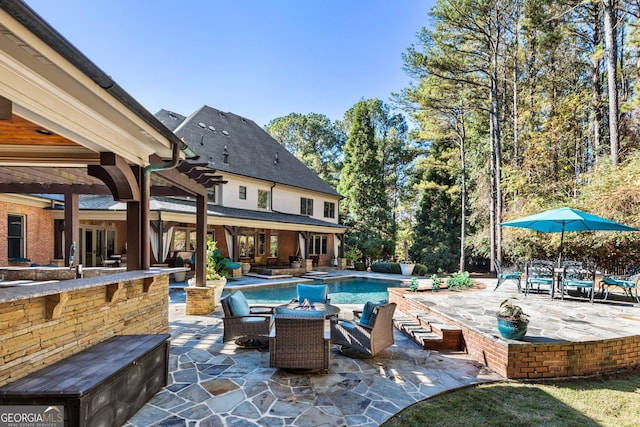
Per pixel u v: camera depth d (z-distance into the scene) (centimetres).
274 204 2222
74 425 292
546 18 1633
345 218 2906
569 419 400
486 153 2180
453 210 2502
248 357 580
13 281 682
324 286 859
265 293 1400
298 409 406
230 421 376
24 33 242
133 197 540
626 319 671
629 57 1788
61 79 316
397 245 2930
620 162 1273
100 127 429
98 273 724
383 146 3422
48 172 710
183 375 500
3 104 281
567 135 1686
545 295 969
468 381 495
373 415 396
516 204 1677
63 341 382
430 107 2009
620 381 509
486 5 1642
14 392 292
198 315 877
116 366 354
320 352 511
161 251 1447
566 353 520
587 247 1202
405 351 623
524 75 1981
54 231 1488
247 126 2545
